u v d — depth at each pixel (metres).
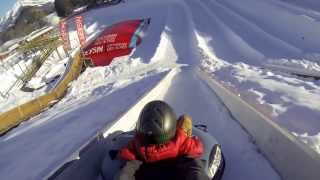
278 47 22.14
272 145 6.23
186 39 28.22
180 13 40.09
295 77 15.30
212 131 8.30
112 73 25.17
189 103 10.70
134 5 52.56
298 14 27.28
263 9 32.31
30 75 37.34
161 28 36.31
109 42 34.75
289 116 9.29
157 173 4.71
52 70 36.25
